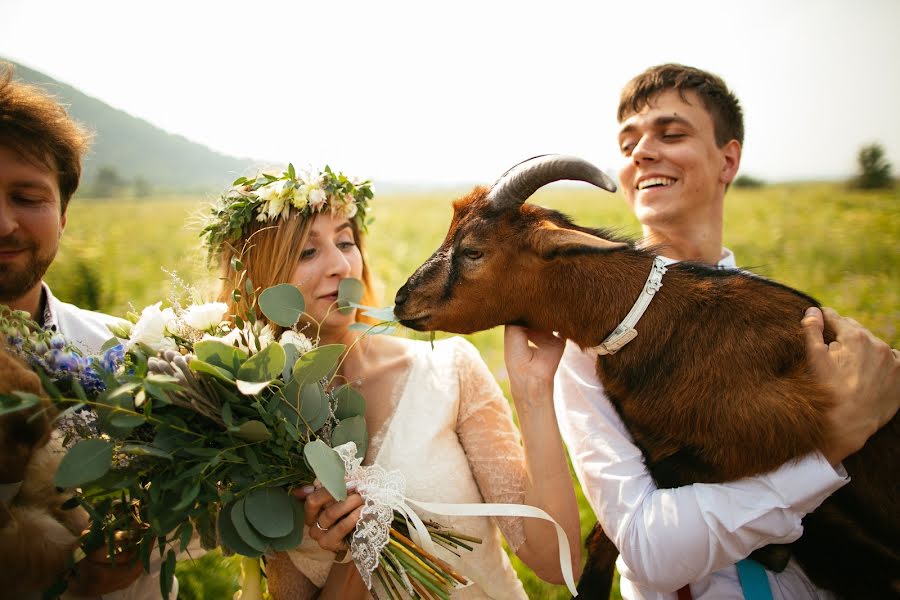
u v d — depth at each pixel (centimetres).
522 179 256
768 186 4069
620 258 260
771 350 232
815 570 246
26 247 242
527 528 241
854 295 880
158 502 200
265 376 204
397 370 263
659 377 244
